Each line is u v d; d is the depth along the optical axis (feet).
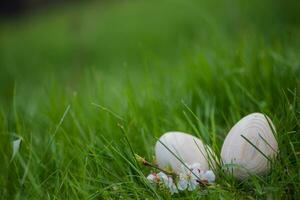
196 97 13.32
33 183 9.83
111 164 10.59
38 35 54.03
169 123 12.20
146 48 38.06
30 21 66.39
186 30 40.19
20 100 17.01
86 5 66.39
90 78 16.83
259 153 9.16
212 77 13.76
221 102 12.91
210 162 9.75
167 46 37.11
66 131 12.13
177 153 9.58
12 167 11.05
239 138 9.32
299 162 9.27
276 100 12.19
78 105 13.07
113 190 9.72
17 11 74.95
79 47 43.14
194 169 9.32
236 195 9.02
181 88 14.05
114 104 13.79
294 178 9.09
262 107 11.69
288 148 9.80
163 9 51.08
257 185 8.90
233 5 29.66
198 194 9.02
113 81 17.84
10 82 30.35
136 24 47.32
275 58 13.67
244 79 13.21
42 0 75.92
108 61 37.73
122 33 46.14
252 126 9.33
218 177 9.49
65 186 10.06
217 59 14.85
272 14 33.58
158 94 13.94
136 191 9.49
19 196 9.89
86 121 12.17
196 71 14.26
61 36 50.14
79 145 11.23
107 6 61.52
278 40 15.25
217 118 12.60
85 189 9.66
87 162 10.25
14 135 11.51
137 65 27.17
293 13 33.09
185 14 44.62
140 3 58.03
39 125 13.28
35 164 11.03
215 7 42.86
